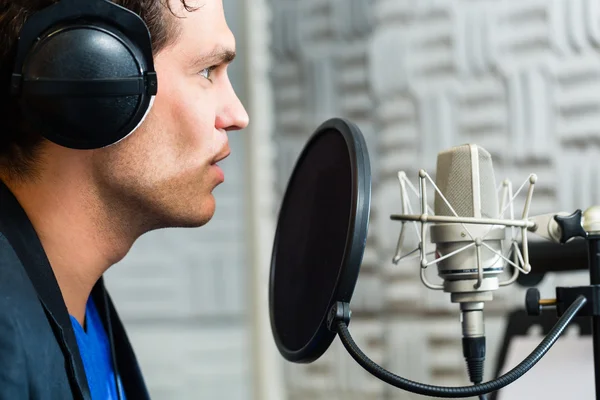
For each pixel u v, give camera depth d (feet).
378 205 7.49
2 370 2.11
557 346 3.35
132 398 3.11
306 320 2.70
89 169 2.54
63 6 2.29
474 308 2.60
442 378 7.16
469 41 7.08
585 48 6.59
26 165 2.54
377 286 7.50
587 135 6.57
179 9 2.54
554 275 6.35
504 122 6.93
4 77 2.45
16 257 2.32
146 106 2.35
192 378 8.53
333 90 7.87
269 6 8.23
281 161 8.17
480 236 2.54
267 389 8.14
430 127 7.29
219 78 2.72
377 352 7.49
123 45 2.31
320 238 2.72
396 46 7.46
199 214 2.68
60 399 2.25
